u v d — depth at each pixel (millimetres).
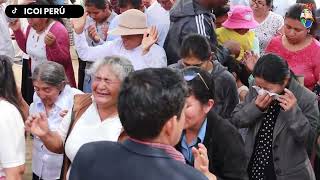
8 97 3080
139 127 1863
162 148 1890
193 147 2514
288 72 3172
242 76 4602
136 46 4488
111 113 2932
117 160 1885
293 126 3123
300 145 3230
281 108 3213
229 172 2619
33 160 3832
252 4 5922
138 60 4434
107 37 5297
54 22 5094
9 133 2945
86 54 4777
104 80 2832
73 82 5262
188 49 3676
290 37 4445
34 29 5184
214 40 4605
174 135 1937
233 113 3500
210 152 2643
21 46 5559
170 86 1894
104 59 2891
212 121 2670
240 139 2689
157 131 1874
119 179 1843
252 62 4484
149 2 5316
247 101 3479
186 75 2586
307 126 3160
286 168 3227
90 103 3039
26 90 6215
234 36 5207
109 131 2873
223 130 2648
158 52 4453
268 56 3180
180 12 4516
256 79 3205
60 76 3670
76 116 3018
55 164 3709
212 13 4914
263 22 5922
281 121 3215
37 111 3820
